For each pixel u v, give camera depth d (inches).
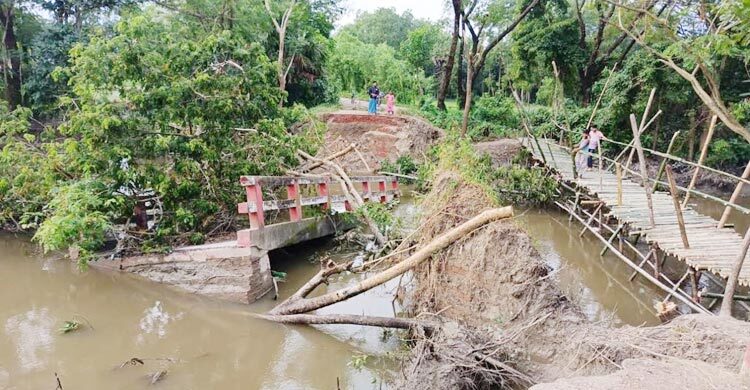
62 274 370.9
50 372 239.8
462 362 210.2
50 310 313.7
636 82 715.4
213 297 322.7
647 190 341.4
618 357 202.2
